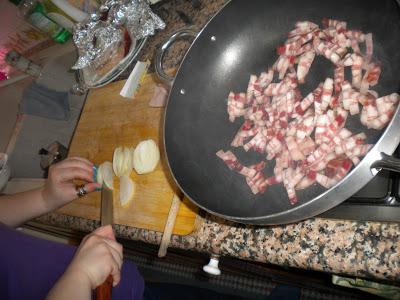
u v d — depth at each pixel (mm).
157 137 902
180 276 1414
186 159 645
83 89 1184
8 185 1262
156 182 840
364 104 520
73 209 1007
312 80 610
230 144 663
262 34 696
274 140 612
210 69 712
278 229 595
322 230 545
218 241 666
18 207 819
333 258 518
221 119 689
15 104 1490
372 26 553
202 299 878
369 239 498
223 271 1160
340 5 605
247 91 685
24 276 584
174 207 759
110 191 858
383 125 487
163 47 784
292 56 647
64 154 1185
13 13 1420
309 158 550
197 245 698
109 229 634
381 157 392
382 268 477
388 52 520
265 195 573
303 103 596
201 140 673
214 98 704
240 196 598
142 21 1033
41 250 637
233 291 1272
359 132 512
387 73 512
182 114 681
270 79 670
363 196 507
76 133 1133
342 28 592
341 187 414
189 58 692
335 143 530
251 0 662
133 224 839
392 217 478
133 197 864
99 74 1133
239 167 628
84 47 1128
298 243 562
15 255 590
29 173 1366
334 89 568
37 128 1388
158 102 933
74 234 1261
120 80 1104
